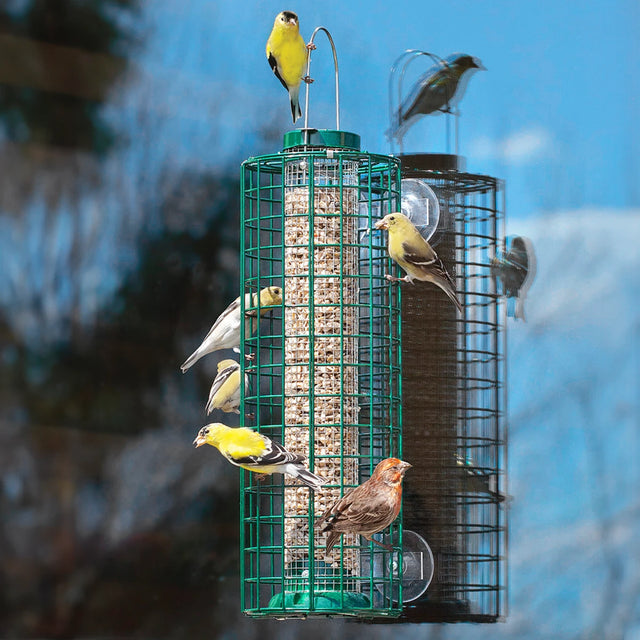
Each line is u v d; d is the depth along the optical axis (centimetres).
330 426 1070
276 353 1413
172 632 1525
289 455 1029
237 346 1161
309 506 1043
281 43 1177
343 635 1505
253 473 1180
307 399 1091
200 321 1589
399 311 1127
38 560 1538
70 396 1571
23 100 1625
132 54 1656
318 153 1073
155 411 1570
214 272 1596
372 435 1066
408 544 1225
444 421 1245
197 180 1612
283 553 1068
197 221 1603
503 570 1250
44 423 1559
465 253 1270
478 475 1255
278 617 1059
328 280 1098
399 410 1115
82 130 1628
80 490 1555
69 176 1616
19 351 1568
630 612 1495
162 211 1608
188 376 1575
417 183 1262
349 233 1105
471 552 1242
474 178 1280
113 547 1544
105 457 1561
